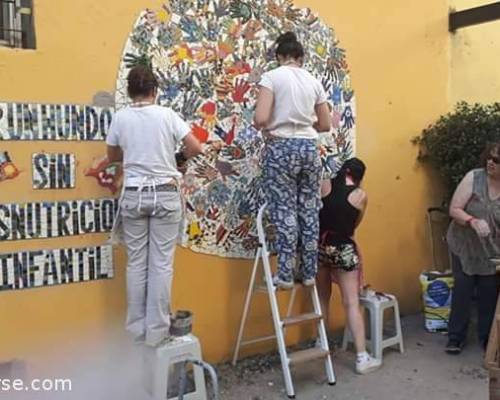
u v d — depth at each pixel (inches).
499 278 180.4
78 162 147.1
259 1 174.9
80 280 148.7
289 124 155.3
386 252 213.0
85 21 146.9
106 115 150.4
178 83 160.6
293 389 155.1
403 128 215.0
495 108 216.4
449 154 213.3
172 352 143.3
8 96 138.1
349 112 199.3
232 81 169.9
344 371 171.0
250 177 174.1
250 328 179.0
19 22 142.5
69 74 145.2
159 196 138.8
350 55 198.7
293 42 160.2
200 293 168.1
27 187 141.2
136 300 143.1
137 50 154.1
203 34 164.6
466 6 232.1
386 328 205.0
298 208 160.4
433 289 201.6
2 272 139.3
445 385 161.9
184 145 146.4
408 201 217.8
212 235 168.9
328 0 191.9
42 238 143.5
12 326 141.2
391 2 208.7
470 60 234.5
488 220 174.6
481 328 184.7
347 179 175.3
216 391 116.3
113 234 144.9
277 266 162.9
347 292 174.2
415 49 216.5
